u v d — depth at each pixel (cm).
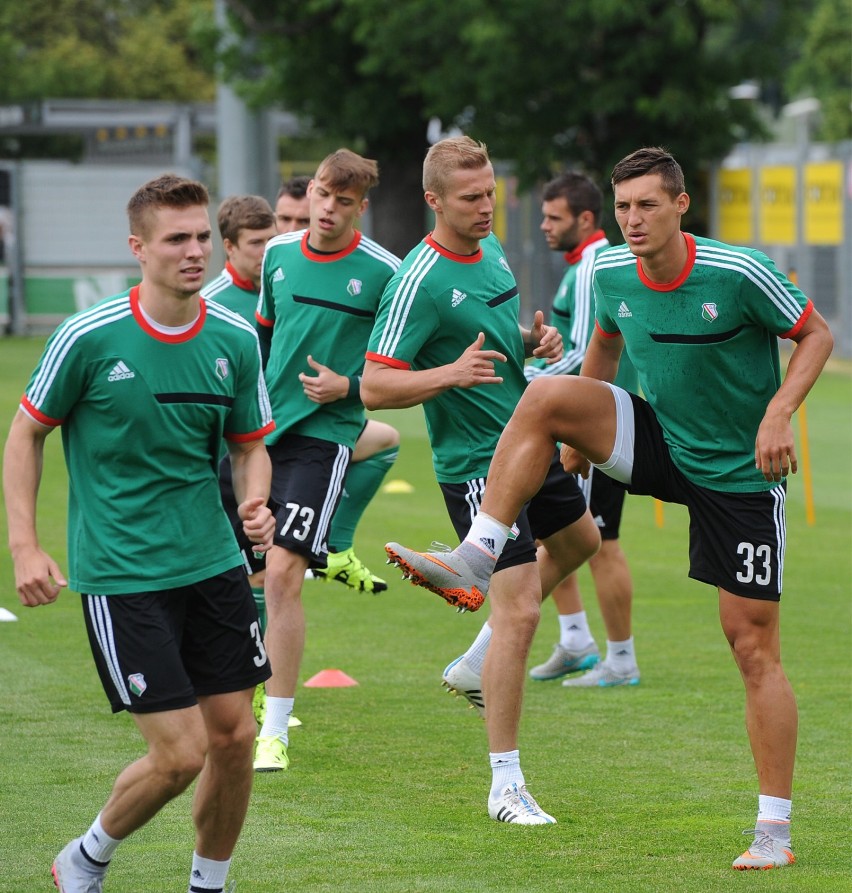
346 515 2914
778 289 1702
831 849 1744
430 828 1822
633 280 1752
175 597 1502
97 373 1465
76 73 16288
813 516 4584
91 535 1490
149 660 1464
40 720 2325
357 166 2355
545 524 2323
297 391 2375
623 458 1802
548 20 9281
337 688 2598
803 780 2053
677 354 1739
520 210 11562
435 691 2578
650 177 1678
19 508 1459
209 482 1529
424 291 1995
